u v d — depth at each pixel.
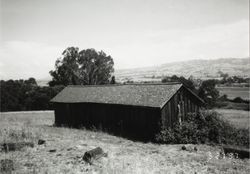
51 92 72.88
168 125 26.92
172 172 13.79
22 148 17.91
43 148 18.47
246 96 87.38
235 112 55.44
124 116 30.14
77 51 83.69
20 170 13.10
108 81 85.94
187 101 29.11
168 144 25.23
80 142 21.69
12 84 75.88
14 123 35.69
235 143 26.12
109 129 32.00
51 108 72.69
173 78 70.50
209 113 27.98
